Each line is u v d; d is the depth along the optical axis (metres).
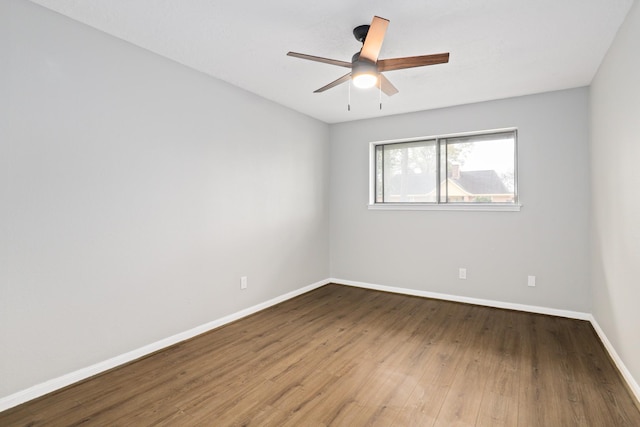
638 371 1.97
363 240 4.63
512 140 3.75
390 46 2.50
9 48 1.90
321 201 4.71
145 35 2.38
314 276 4.60
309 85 3.35
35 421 1.80
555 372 2.33
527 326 3.20
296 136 4.21
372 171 4.59
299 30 2.30
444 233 4.06
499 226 3.74
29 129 1.98
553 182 3.47
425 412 1.90
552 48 2.53
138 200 2.55
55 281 2.10
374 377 2.28
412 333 3.04
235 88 3.36
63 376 2.14
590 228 3.28
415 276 4.26
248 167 3.53
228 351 2.68
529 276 3.60
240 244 3.44
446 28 2.25
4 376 1.90
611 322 2.56
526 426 1.77
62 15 2.12
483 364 2.45
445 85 3.28
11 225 1.92
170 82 2.77
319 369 2.39
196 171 2.98
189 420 1.83
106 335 2.36
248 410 1.92
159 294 2.70
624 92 2.15
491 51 2.58
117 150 2.41
